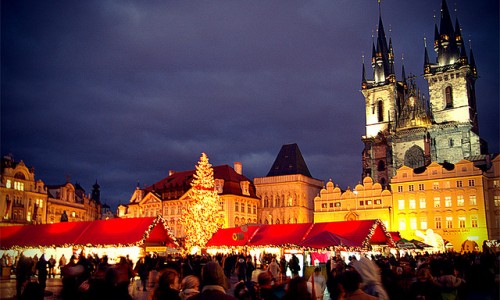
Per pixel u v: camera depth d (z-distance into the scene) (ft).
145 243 200.85
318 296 71.51
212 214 262.47
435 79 458.91
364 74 505.25
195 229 257.55
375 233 200.85
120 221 202.80
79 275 44.75
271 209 441.27
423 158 426.92
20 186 403.75
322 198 396.57
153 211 447.83
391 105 483.10
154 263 146.10
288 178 438.40
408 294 48.29
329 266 123.34
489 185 342.64
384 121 484.74
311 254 205.46
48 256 211.61
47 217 438.40
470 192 337.11
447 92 453.58
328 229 199.21
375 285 36.88
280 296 40.86
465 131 415.64
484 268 98.68
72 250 207.51
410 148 435.12
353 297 32.42
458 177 342.44
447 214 342.85
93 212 557.33
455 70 446.60
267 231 221.66
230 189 420.36
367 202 376.27
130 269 74.49
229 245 226.17
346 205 384.68
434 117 454.40
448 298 47.62
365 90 499.92
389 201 367.45
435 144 426.51
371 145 462.19
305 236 204.95
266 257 173.17
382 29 519.19
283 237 211.00
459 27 460.55
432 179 351.67
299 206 429.38
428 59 465.88
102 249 206.08
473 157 400.06
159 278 35.86
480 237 328.49
